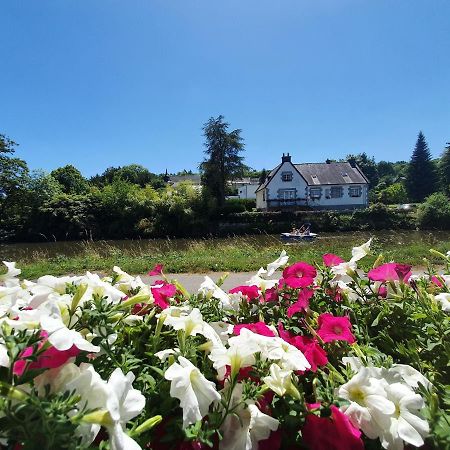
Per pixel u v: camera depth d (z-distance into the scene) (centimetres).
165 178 8794
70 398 76
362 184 5159
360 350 139
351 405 104
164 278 226
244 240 1984
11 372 77
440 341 143
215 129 4650
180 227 3591
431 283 206
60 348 82
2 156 3306
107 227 3516
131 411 85
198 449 98
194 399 93
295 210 4716
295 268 203
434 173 7162
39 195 3509
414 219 3516
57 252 1770
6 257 1580
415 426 103
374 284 212
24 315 105
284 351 118
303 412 103
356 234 2930
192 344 126
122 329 132
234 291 201
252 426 99
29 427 71
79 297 111
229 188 5306
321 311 194
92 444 87
